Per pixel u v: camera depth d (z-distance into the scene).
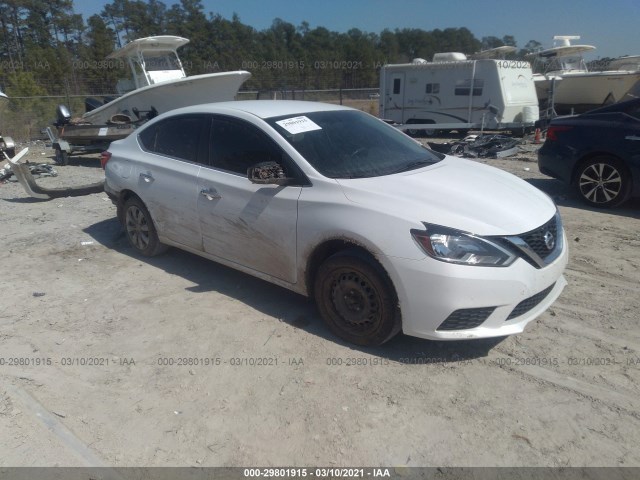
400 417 3.07
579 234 6.18
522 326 3.49
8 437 3.00
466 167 4.50
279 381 3.43
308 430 2.99
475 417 3.06
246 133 4.42
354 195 3.69
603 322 4.08
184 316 4.33
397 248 3.39
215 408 3.20
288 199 3.96
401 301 3.45
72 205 8.04
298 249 3.95
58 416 3.17
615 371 3.46
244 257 4.45
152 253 5.55
